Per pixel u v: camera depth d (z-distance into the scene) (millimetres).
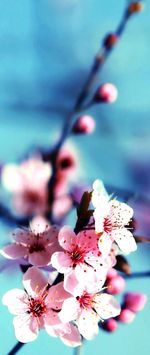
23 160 438
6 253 278
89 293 270
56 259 264
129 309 309
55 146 403
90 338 265
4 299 272
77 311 267
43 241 279
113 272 290
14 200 417
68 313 263
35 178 425
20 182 424
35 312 270
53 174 403
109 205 271
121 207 271
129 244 268
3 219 387
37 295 270
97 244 265
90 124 389
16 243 280
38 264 273
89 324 267
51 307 268
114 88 379
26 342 267
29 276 271
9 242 302
